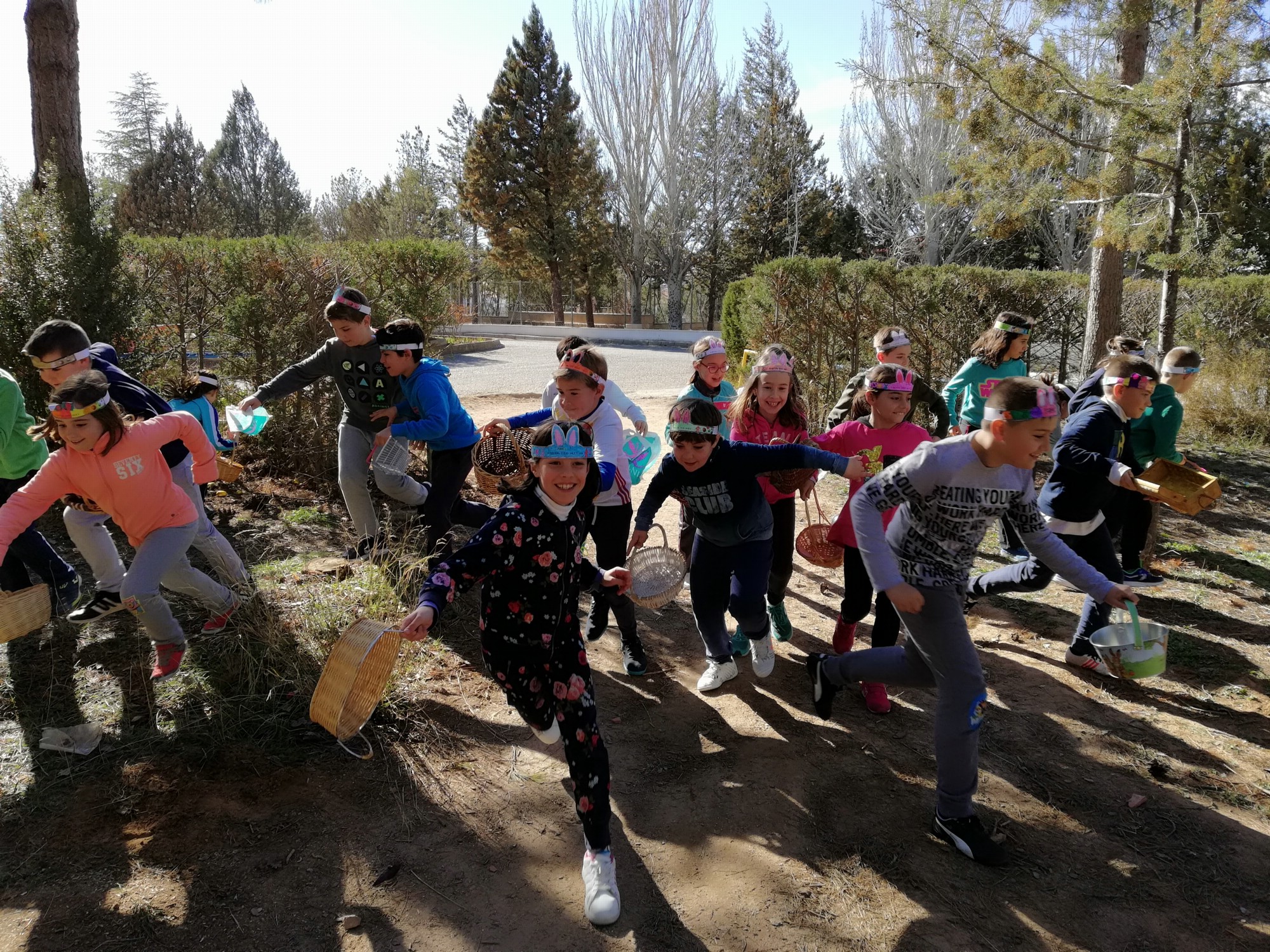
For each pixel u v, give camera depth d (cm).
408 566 480
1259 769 367
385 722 378
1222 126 654
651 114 3572
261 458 784
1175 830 326
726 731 391
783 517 450
